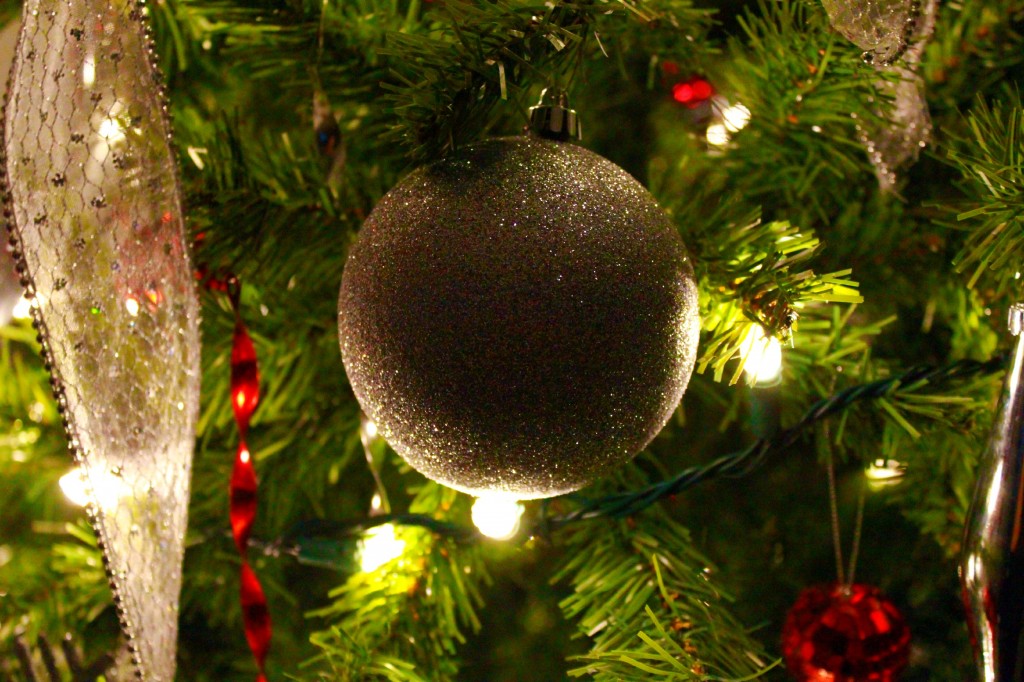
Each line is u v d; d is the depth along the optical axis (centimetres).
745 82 51
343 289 43
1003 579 42
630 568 50
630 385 41
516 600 61
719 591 49
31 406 58
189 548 56
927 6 43
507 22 42
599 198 41
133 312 43
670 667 46
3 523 60
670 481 47
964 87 51
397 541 51
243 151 50
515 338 40
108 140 43
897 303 55
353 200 51
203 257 49
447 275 40
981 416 49
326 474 58
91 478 42
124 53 43
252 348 48
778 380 46
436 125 43
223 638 59
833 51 48
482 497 45
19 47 42
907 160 49
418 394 41
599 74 54
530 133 43
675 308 42
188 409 44
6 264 47
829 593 48
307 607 60
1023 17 49
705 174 53
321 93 47
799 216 53
